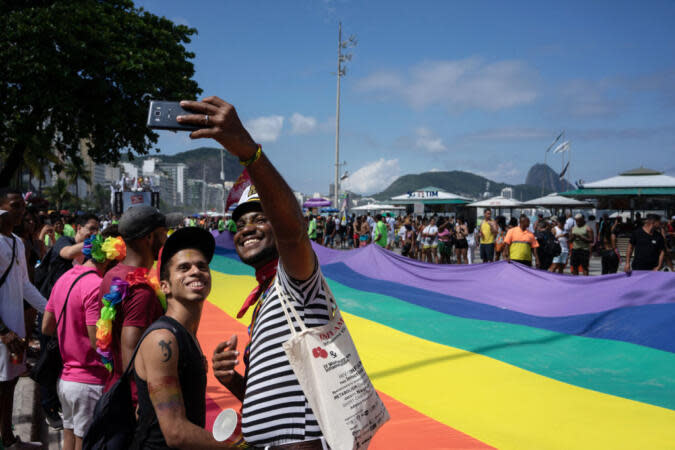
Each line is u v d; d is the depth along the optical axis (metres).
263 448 1.82
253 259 2.20
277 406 1.81
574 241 14.12
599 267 20.05
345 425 1.83
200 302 2.16
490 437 4.07
